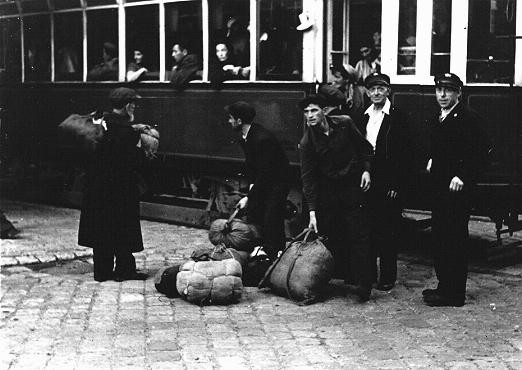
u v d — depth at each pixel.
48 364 5.89
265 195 8.36
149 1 11.96
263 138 8.23
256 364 5.93
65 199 13.95
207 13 11.17
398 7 9.30
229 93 10.98
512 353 6.20
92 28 13.02
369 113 8.22
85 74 13.24
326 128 7.73
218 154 11.23
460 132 7.36
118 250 8.47
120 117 8.45
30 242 10.66
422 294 7.75
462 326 6.91
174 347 6.31
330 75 10.02
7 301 7.64
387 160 8.03
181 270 7.64
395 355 6.14
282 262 7.85
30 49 14.35
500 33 8.99
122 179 8.43
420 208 9.34
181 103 11.66
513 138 9.01
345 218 7.75
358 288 7.69
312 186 7.87
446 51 9.09
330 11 9.98
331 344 6.41
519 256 9.72
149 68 12.14
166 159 11.92
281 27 10.35
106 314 7.23
